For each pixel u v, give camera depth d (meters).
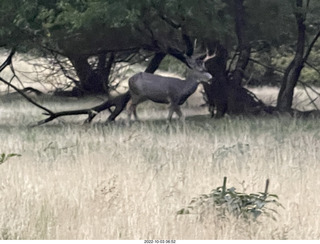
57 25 34.34
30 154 21.86
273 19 37.41
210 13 33.88
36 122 37.28
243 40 37.28
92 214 13.73
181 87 34.59
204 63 35.38
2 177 17.41
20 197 14.73
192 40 37.09
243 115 36.75
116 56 49.22
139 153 20.92
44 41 37.34
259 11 36.91
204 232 12.73
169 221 13.18
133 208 13.87
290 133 26.69
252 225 13.10
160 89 34.56
